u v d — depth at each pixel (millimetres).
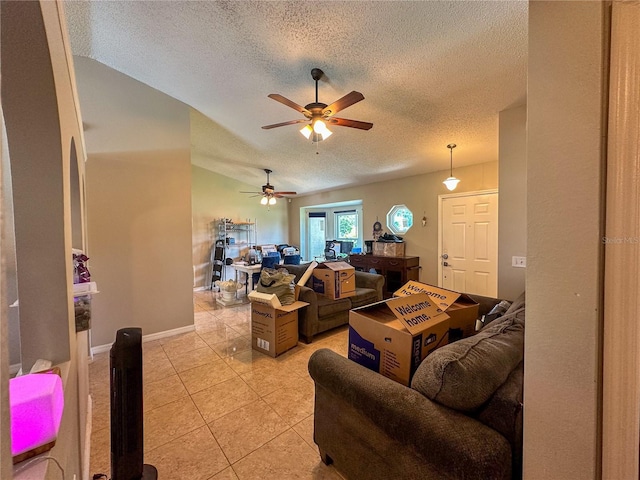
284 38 2135
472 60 2156
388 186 5531
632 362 622
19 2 803
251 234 7316
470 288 4344
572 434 681
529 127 740
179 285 3506
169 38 2311
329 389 1399
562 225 685
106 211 2996
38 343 1029
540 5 715
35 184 1000
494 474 854
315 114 2367
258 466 1539
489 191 4145
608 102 617
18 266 998
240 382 2371
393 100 2816
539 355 736
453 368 1037
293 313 3045
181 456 1603
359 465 1284
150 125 3266
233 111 3559
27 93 941
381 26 1927
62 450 908
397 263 4855
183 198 3537
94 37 2396
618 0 600
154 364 2689
